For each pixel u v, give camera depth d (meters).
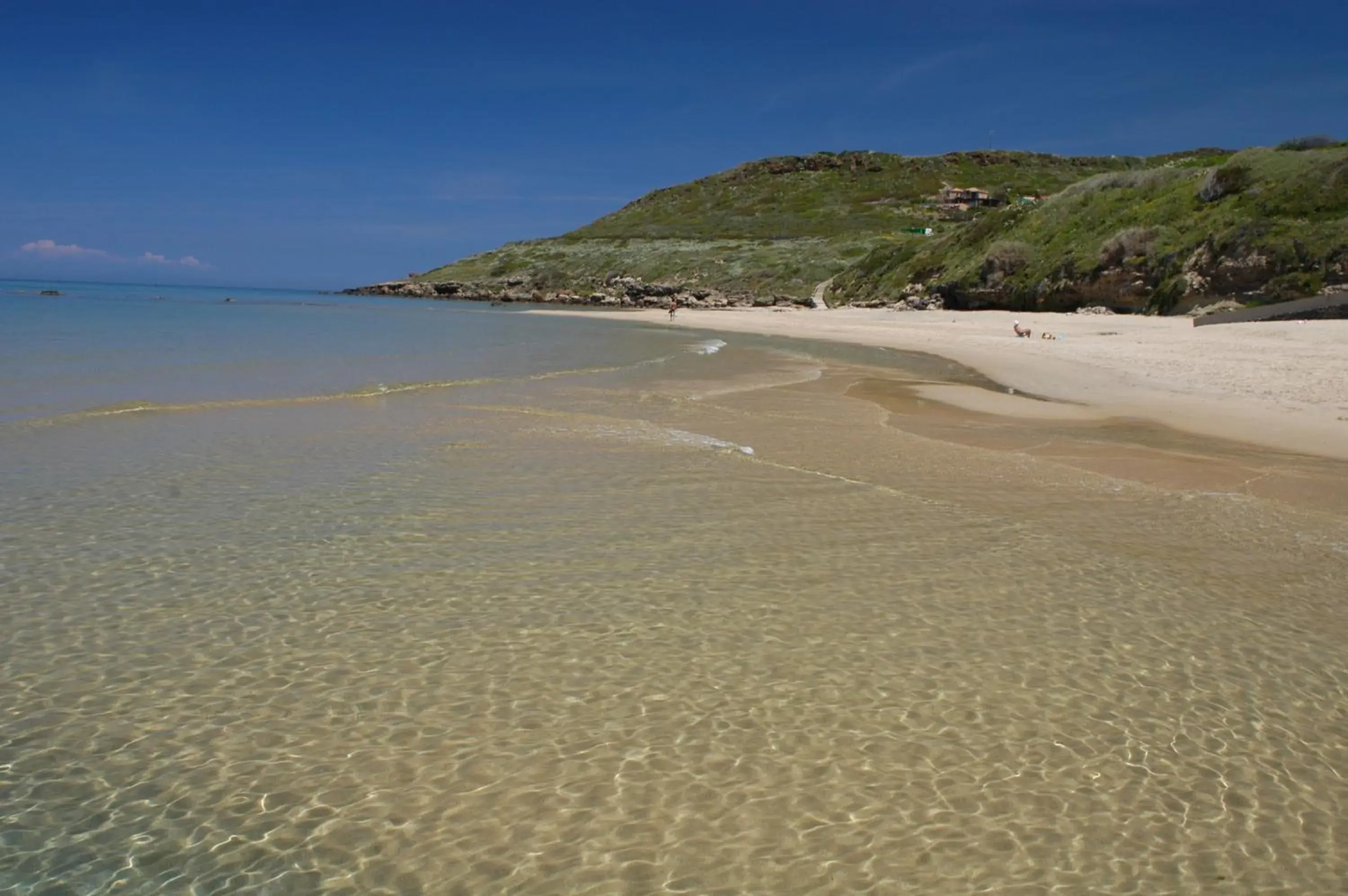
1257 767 4.35
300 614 6.01
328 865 3.57
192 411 14.01
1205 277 39.06
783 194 121.50
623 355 26.97
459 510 8.51
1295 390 17.69
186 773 4.18
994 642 5.72
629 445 11.79
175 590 6.38
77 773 4.16
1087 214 50.22
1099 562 7.32
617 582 6.69
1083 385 20.08
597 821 3.86
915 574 6.95
